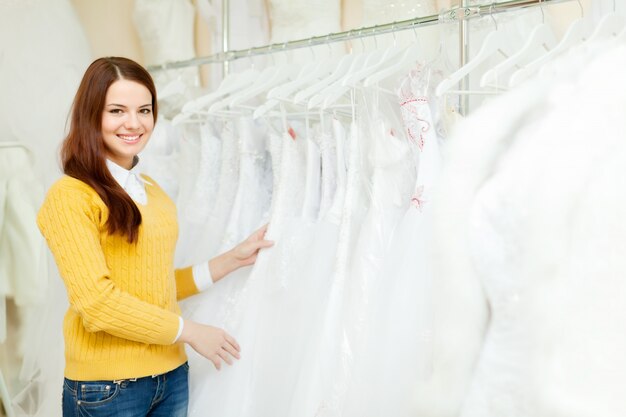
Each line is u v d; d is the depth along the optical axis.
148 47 2.70
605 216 0.70
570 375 0.71
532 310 0.75
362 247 1.50
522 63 1.63
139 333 1.33
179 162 2.12
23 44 2.08
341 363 1.42
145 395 1.43
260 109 1.72
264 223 1.85
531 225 0.76
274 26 2.46
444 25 1.95
